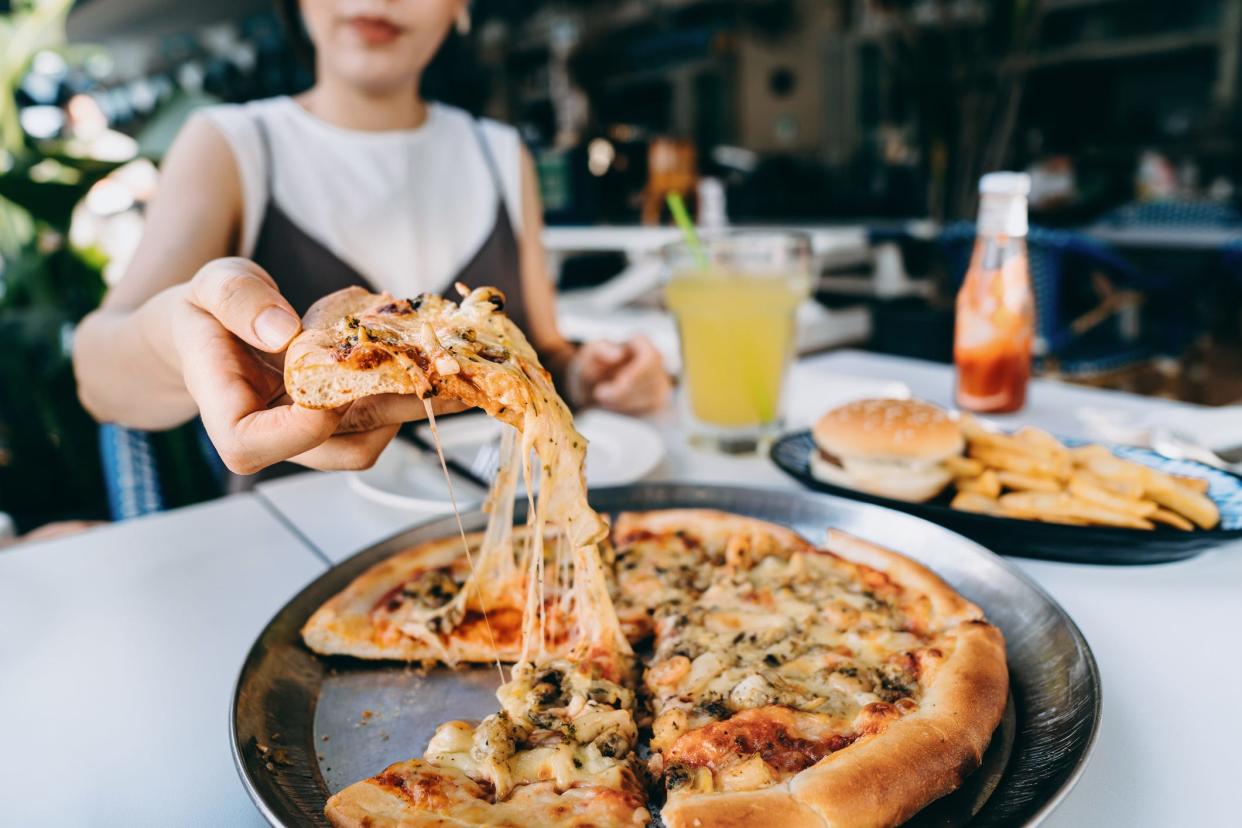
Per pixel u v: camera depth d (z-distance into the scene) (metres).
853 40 3.85
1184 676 0.39
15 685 0.41
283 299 0.36
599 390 0.79
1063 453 0.53
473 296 0.41
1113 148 3.20
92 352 0.62
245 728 0.35
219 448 0.35
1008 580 0.43
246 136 0.85
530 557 0.49
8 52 1.46
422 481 0.62
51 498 1.27
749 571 0.49
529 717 0.38
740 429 0.68
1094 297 2.36
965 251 1.67
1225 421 0.61
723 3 3.28
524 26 3.57
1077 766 0.29
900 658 0.41
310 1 0.85
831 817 0.30
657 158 2.26
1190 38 2.87
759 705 0.39
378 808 0.32
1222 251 1.95
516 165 1.03
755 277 0.65
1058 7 3.09
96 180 1.13
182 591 0.50
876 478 0.55
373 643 0.43
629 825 0.32
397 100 0.94
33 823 0.33
